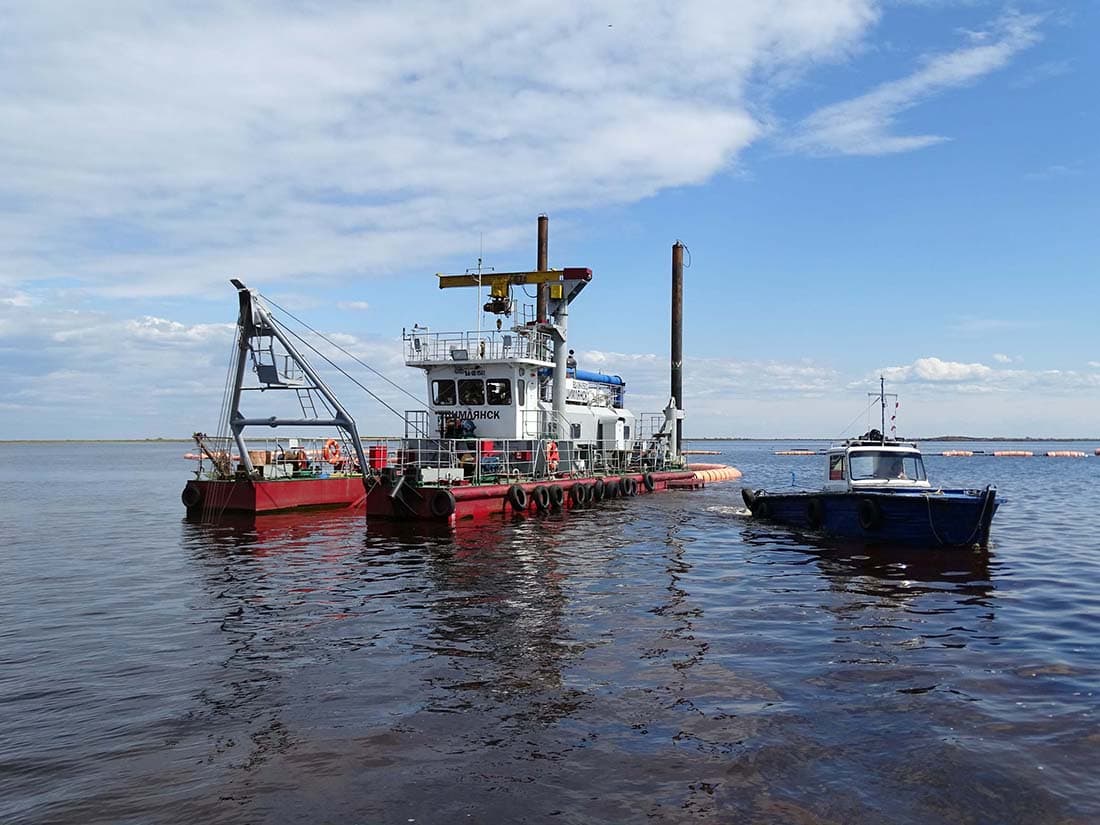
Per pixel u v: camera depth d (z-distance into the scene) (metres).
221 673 9.20
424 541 20.53
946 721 7.55
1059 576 15.56
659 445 41.91
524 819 5.68
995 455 141.50
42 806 5.88
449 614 12.21
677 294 44.06
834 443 23.00
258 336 26.38
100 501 37.62
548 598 13.38
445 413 29.41
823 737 7.16
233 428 26.78
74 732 7.36
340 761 6.67
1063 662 9.55
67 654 10.09
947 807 5.84
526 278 31.62
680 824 5.60
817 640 10.60
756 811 5.78
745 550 18.88
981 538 17.94
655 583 14.72
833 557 17.83
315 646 10.38
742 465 90.00
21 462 110.94
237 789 6.16
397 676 9.03
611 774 6.40
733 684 8.69
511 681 8.83
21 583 15.22
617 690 8.49
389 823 5.63
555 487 27.84
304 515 26.88
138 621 11.95
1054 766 6.52
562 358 31.73
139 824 5.61
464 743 7.05
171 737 7.23
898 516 19.09
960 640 10.62
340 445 31.34
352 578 15.34
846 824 5.59
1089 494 40.53
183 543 20.97
